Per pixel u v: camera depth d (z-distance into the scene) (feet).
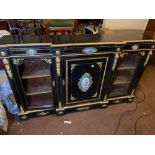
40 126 5.85
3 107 5.64
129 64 6.30
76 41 4.83
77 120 6.20
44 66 5.78
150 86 8.41
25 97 5.57
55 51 4.60
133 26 7.50
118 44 4.98
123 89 7.13
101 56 5.22
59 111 6.16
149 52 5.70
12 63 4.61
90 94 6.25
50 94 6.34
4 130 5.36
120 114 6.61
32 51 4.48
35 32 8.10
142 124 6.17
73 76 5.44
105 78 5.92
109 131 5.80
